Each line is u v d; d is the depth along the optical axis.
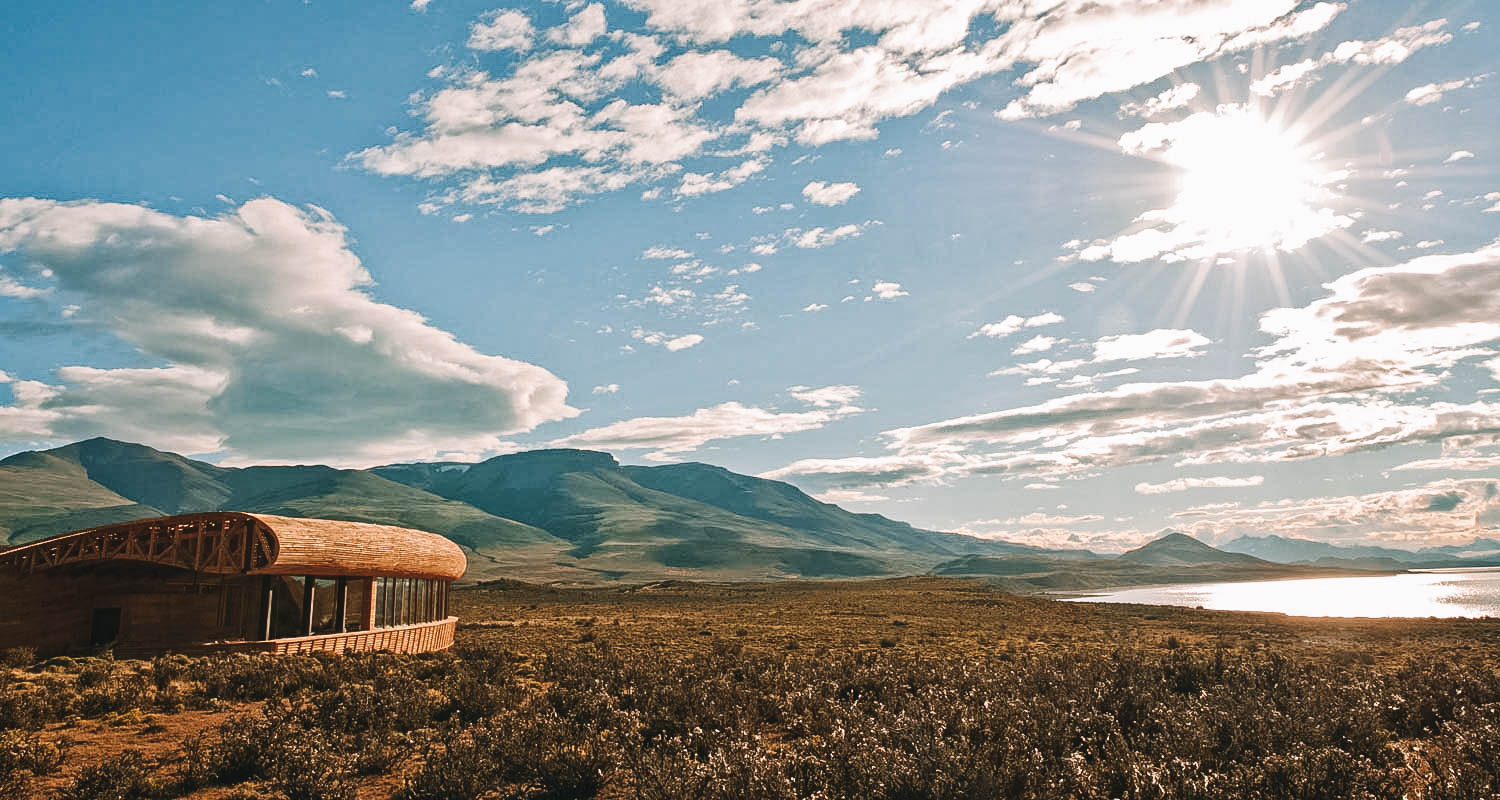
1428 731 22.44
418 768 18.28
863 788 14.74
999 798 14.73
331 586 45.22
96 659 35.59
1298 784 14.95
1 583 37.91
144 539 38.69
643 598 161.38
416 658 41.25
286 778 16.69
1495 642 61.12
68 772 17.72
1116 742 18.75
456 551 56.19
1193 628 77.19
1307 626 79.94
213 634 41.22
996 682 28.86
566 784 16.58
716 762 15.48
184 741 20.67
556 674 35.47
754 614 97.25
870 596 144.62
